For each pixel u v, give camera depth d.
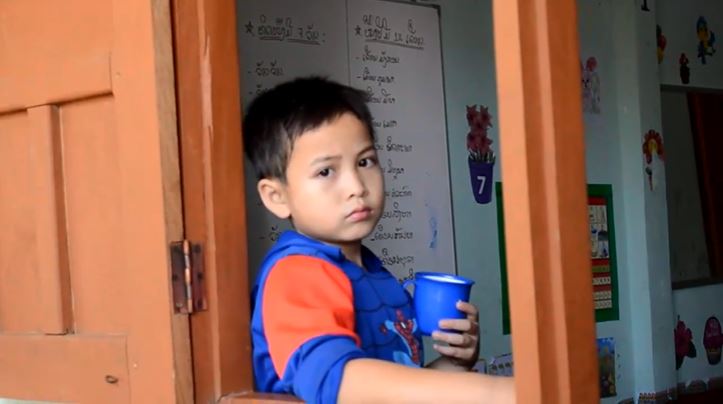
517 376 1.14
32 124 1.76
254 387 1.68
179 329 1.56
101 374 1.64
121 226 1.64
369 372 1.38
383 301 1.79
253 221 2.30
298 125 1.76
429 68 2.96
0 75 1.82
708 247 4.48
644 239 4.01
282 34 2.46
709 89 4.54
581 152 1.18
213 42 1.65
